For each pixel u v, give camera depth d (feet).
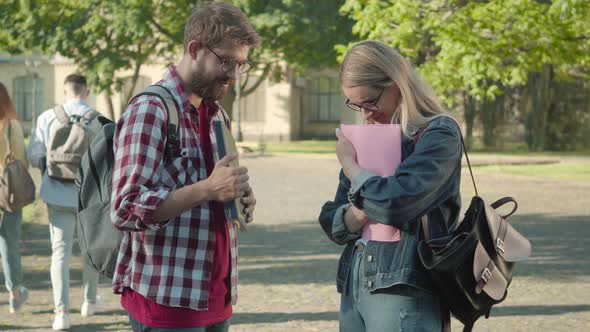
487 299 8.30
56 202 17.78
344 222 8.78
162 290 8.43
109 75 101.76
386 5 61.31
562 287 22.54
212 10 8.53
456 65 56.54
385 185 8.02
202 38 8.48
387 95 8.54
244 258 27.84
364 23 61.05
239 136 128.98
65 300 17.81
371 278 8.44
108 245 9.06
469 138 102.32
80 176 9.50
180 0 101.24
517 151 97.35
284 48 104.63
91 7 101.60
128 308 8.77
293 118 147.23
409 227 8.35
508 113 104.78
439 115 8.46
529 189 52.85
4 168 18.29
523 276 24.17
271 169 70.90
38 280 23.73
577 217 38.63
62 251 17.87
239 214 8.95
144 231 8.53
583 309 19.80
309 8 96.63
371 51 8.52
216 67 8.52
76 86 18.17
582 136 99.81
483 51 53.62
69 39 100.78
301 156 90.84
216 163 8.24
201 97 8.82
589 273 24.64
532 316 19.07
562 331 17.62
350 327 8.90
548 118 100.73
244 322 18.66
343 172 9.17
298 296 21.59
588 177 61.36
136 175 8.16
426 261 8.08
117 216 8.17
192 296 8.47
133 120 8.38
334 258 27.73
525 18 52.47
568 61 54.29
